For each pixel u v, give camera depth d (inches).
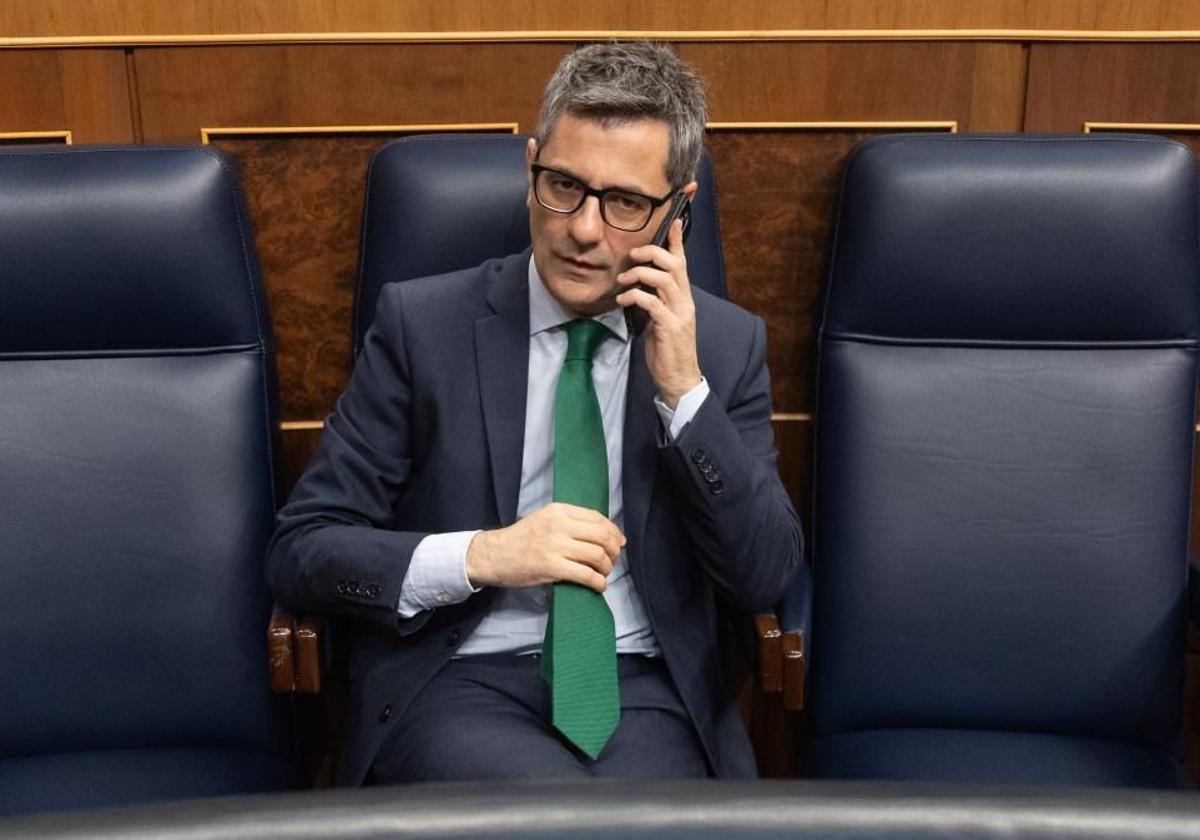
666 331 65.9
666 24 83.7
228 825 30.6
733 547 67.4
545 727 67.4
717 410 66.8
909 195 75.3
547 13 83.4
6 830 30.4
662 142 64.4
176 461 75.0
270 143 83.5
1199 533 92.6
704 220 76.7
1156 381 77.1
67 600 74.8
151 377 75.4
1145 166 75.0
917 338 78.0
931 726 79.0
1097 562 77.0
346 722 72.4
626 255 66.4
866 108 84.4
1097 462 77.1
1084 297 76.1
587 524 64.8
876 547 77.3
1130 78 84.1
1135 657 77.1
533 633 71.2
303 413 89.0
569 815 31.2
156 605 75.2
